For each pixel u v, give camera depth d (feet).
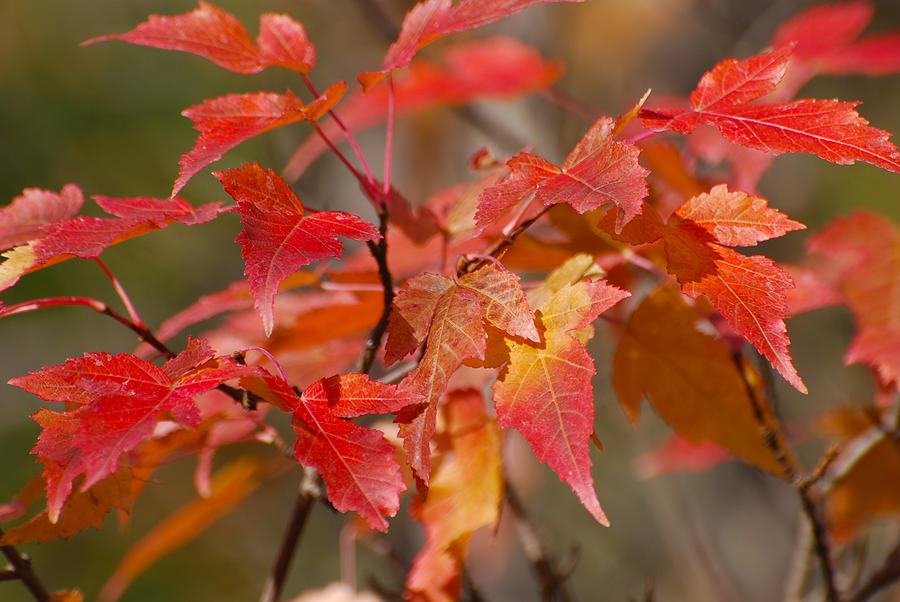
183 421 2.70
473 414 2.94
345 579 3.22
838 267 3.36
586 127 5.27
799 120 2.77
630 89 7.61
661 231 2.79
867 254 3.19
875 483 3.30
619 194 2.70
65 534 2.85
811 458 6.08
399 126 7.04
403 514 5.94
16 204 2.96
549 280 2.87
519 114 5.13
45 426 2.76
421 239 3.00
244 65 2.93
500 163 3.07
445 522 2.91
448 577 2.89
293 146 5.83
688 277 2.76
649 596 3.30
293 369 3.18
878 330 3.15
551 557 3.22
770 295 2.74
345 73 7.98
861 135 2.75
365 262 3.15
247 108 2.86
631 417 3.00
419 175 7.09
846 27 3.46
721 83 2.82
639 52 7.48
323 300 3.14
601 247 3.01
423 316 2.77
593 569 7.62
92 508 2.86
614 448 7.61
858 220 3.23
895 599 4.13
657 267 3.00
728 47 6.75
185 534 3.31
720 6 6.84
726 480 6.15
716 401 2.99
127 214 2.84
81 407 2.79
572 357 2.75
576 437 2.72
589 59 7.54
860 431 3.35
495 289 2.77
